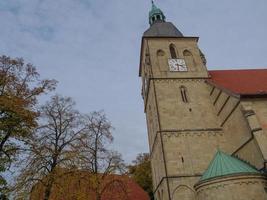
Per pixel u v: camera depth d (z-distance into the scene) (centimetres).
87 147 2648
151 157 4588
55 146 2388
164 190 3441
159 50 4484
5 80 2130
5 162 2002
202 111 3928
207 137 3703
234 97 3422
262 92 3347
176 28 4975
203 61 4409
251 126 3048
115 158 3122
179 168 3431
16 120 2058
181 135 3684
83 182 2475
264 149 2880
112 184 3152
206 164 3491
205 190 2888
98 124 3070
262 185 2719
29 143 2186
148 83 4378
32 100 2230
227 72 4478
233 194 2691
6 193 1953
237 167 2866
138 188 4688
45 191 2177
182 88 4147
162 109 3878
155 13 5297
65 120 2516
